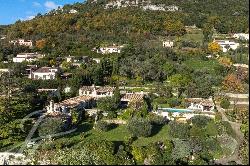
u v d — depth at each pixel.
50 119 87.12
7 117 88.06
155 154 66.94
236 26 194.12
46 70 139.50
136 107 104.00
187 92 117.94
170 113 100.50
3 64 152.25
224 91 116.25
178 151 69.88
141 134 83.50
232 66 136.00
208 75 131.38
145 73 135.75
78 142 78.56
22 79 128.88
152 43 183.25
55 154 66.12
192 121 92.06
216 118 94.44
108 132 88.19
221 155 71.94
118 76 137.50
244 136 79.56
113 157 64.38
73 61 159.88
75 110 100.75
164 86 124.00
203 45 176.12
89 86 125.69
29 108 100.06
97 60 158.88
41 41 188.88
